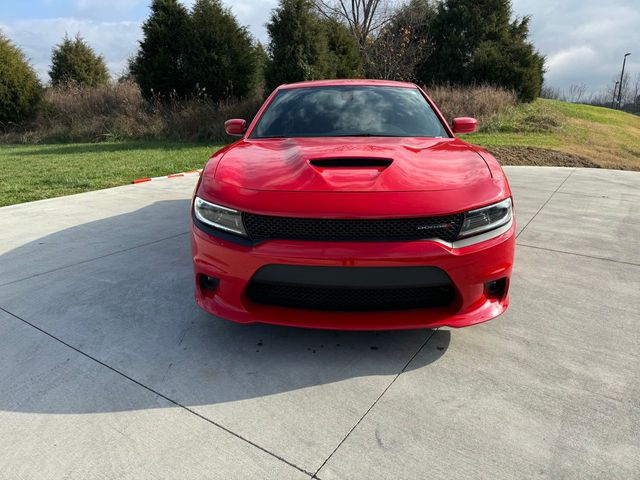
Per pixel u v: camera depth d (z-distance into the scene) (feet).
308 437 5.59
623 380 6.66
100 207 17.70
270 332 8.11
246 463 5.19
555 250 12.45
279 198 6.69
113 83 63.16
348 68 50.88
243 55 50.21
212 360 7.25
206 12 49.01
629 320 8.48
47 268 11.24
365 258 6.37
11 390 6.49
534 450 5.35
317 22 47.14
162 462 5.21
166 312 8.86
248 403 6.23
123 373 6.90
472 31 59.72
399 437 5.57
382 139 9.25
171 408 6.13
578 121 52.08
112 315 8.75
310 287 6.61
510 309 8.95
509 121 45.16
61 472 5.07
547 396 6.31
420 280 6.55
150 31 50.65
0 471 5.08
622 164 30.89
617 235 13.79
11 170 27.61
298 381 6.72
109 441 5.54
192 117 47.98
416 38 61.72
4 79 53.67
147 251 12.40
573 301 9.30
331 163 7.57
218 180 7.43
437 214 6.48
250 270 6.73
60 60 78.84
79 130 51.67
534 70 55.11
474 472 5.04
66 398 6.33
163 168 27.66
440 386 6.57
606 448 5.37
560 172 25.32
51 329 8.22
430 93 48.98
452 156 8.11
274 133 10.11
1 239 13.69
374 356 7.36
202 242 7.20
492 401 6.22
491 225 6.89
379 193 6.61
